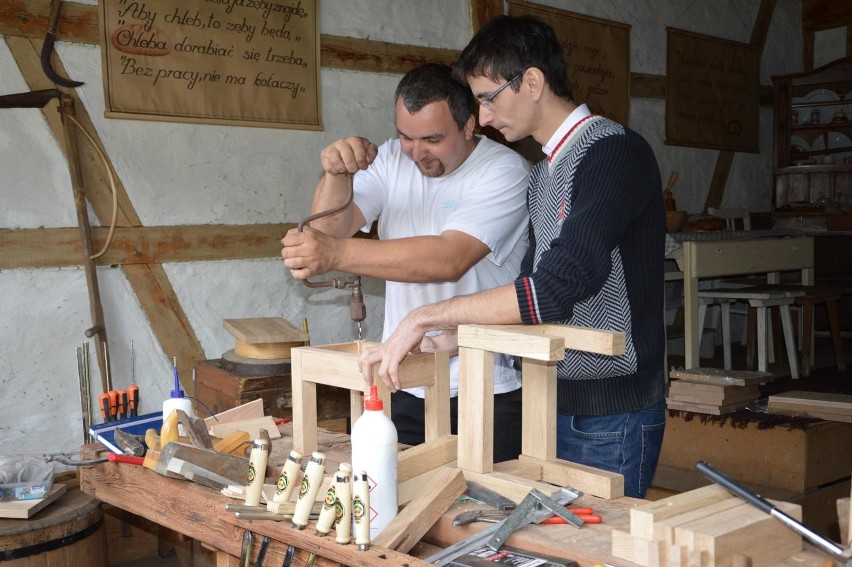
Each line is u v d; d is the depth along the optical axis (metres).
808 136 7.06
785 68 7.23
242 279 3.96
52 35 3.35
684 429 3.45
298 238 1.91
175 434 1.88
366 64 4.35
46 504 2.71
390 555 1.34
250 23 3.91
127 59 3.57
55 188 3.42
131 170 3.62
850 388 4.88
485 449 1.65
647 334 1.78
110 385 3.40
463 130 2.14
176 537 3.38
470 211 2.12
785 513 1.27
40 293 3.39
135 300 3.66
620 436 1.81
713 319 6.05
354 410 1.94
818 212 6.73
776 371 5.35
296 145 4.12
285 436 2.14
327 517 1.41
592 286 1.57
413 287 2.33
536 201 1.95
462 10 4.76
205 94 3.80
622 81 5.77
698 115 6.40
